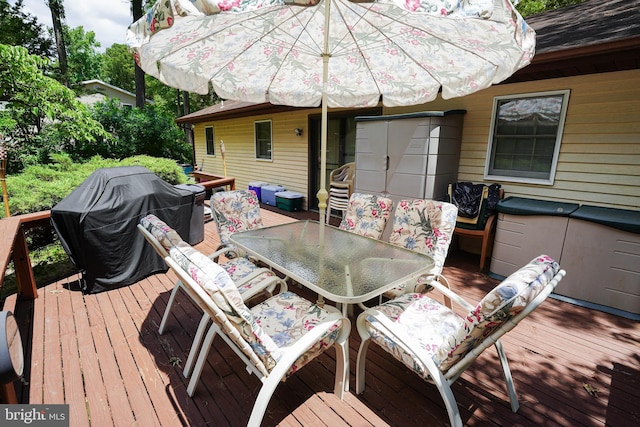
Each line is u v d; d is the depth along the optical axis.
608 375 1.95
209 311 1.36
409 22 1.99
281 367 1.38
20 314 2.58
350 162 5.80
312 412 1.68
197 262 1.33
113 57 29.08
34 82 7.02
